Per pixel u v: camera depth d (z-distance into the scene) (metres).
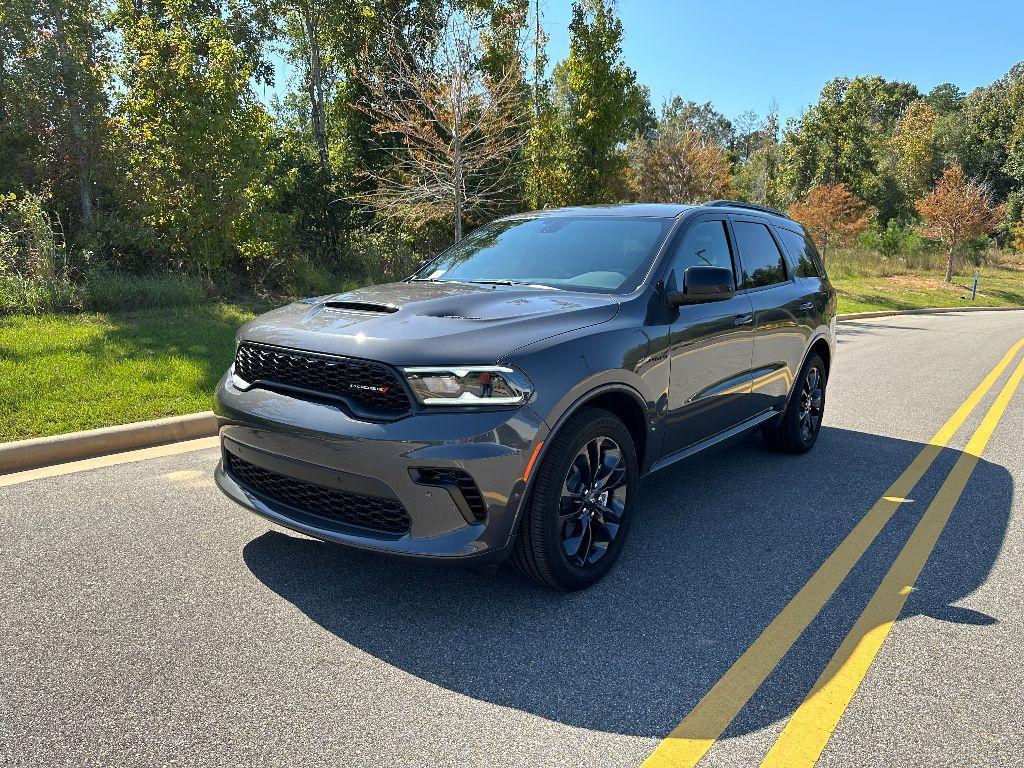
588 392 3.15
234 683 2.59
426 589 3.35
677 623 3.14
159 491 4.43
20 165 11.21
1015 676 2.81
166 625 2.95
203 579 3.35
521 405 2.89
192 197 11.61
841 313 21.17
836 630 3.12
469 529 2.88
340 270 15.36
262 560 3.56
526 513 3.06
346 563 3.56
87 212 11.55
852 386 9.32
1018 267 43.03
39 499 4.25
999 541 4.18
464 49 12.98
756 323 4.65
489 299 3.48
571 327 3.28
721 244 4.58
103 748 2.23
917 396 8.70
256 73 21.77
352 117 16.56
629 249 4.08
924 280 34.31
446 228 17.23
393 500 2.84
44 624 2.92
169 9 12.25
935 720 2.52
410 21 16.08
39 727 2.31
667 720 2.48
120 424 5.36
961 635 3.11
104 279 10.17
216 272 12.44
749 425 4.92
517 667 2.76
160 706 2.44
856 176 44.31
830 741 2.39
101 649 2.76
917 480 5.30
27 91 10.98
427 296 3.54
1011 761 2.32
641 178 26.28
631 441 3.51
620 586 3.47
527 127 16.67
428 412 2.80
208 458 5.08
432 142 13.62
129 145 11.62
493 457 2.82
